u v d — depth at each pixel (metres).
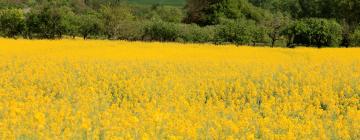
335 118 12.92
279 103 14.51
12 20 45.59
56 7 47.88
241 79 18.50
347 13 82.81
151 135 10.51
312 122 11.62
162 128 11.16
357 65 23.23
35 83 17.66
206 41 43.94
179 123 11.27
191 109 12.98
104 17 47.72
